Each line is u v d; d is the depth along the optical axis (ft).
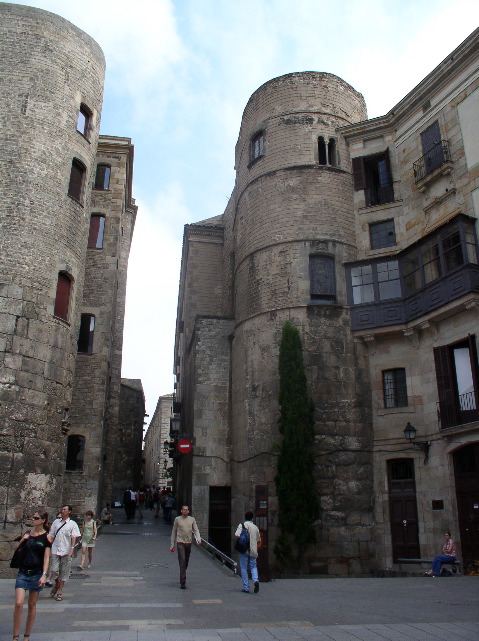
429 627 27.96
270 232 80.07
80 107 68.49
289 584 47.16
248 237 83.35
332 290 76.89
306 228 78.48
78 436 79.77
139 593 38.91
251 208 84.23
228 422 81.56
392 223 79.10
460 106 70.90
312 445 68.08
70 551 36.73
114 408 106.93
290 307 75.00
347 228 80.07
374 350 74.33
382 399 72.28
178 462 111.96
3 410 52.01
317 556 64.95
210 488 78.18
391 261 74.38
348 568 65.31
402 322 71.31
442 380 66.03
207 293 111.24
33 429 53.93
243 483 72.69
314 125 84.12
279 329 74.79
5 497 50.29
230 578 47.52
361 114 90.27
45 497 53.78
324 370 72.02
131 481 143.02
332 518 66.69
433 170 71.67
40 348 56.54
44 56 64.90
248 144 89.20
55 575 36.22
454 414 64.03
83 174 67.56
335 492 67.72
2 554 48.83
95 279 87.81
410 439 67.72
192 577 47.47
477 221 65.26
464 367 64.69
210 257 113.60
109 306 86.79
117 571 49.98
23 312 55.88
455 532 61.87
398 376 72.69
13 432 52.16
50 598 36.45
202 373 83.56
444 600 37.76
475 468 61.67
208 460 79.15
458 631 26.99
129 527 94.84
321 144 84.58
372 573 65.87
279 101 86.43
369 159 83.30
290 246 78.02
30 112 62.08
